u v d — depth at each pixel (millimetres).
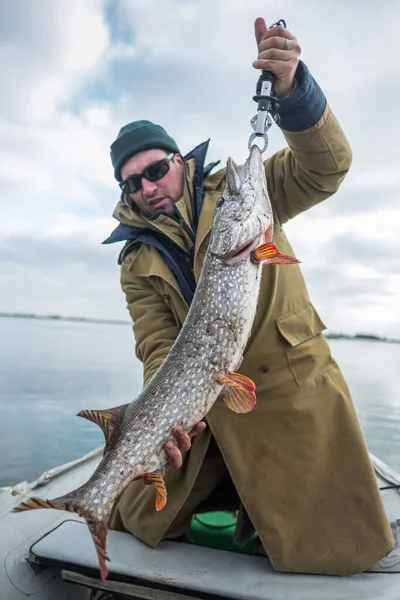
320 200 995
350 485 923
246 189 852
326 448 940
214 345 819
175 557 934
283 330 953
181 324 1029
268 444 940
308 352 967
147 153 1029
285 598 806
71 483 1399
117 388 5375
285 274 987
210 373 815
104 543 730
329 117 895
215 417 950
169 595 862
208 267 850
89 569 901
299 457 930
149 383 830
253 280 841
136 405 812
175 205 1024
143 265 1054
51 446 2938
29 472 2449
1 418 3715
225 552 961
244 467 935
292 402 942
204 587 838
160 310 1082
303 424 938
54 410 4066
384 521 911
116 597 972
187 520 1032
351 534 899
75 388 5281
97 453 1629
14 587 925
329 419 952
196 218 1029
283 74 843
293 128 888
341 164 927
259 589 833
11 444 2949
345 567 880
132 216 1078
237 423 950
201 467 1039
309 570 887
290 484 922
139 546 976
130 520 1017
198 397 812
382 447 3346
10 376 6152
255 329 955
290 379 948
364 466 931
